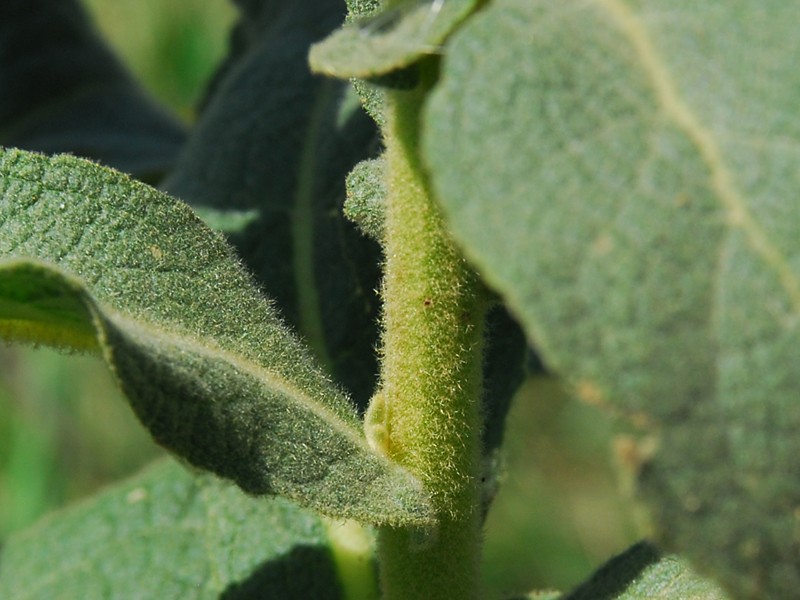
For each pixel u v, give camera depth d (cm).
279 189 33
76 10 41
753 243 19
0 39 39
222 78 39
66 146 39
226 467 22
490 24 20
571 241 19
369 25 22
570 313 19
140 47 65
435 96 20
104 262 25
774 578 19
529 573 60
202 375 22
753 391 19
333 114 33
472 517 25
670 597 25
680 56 20
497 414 29
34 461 57
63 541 34
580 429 62
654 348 19
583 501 62
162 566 32
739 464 19
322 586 31
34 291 22
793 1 20
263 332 25
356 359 32
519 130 19
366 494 23
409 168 23
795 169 19
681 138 19
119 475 60
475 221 19
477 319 24
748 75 19
